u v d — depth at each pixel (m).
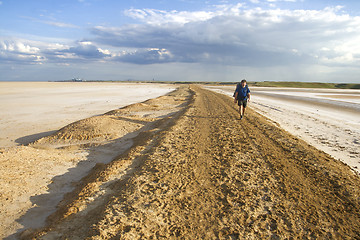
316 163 5.24
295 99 29.00
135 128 10.41
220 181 4.37
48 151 7.14
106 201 3.73
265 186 4.15
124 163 5.44
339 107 19.86
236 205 3.52
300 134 9.34
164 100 24.27
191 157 5.66
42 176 5.28
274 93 43.34
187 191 3.97
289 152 6.05
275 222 3.11
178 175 4.61
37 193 4.52
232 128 8.98
